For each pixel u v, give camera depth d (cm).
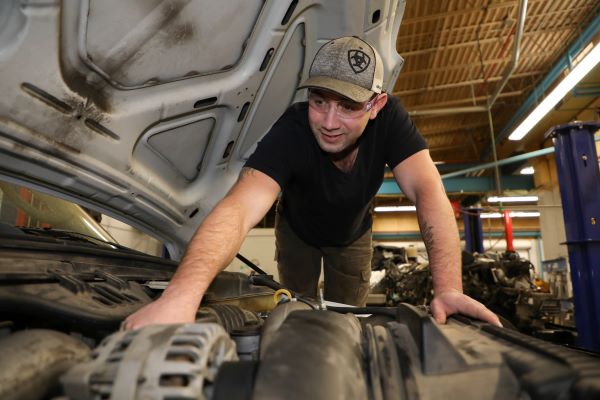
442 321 77
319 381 39
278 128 129
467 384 46
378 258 677
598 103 614
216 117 134
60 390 46
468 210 688
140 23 92
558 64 578
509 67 537
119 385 39
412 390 46
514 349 51
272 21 118
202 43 107
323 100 106
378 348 53
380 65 109
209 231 85
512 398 44
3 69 78
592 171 264
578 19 521
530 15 512
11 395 41
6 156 90
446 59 609
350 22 131
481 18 514
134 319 61
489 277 489
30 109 86
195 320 72
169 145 128
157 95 111
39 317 63
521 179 838
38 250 76
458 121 817
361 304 200
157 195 134
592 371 40
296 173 133
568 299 435
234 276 139
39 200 153
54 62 84
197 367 40
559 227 773
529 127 570
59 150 96
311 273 195
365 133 131
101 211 123
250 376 42
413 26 528
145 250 454
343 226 164
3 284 57
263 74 132
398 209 1100
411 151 130
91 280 79
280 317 68
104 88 98
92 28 85
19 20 75
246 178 115
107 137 105
